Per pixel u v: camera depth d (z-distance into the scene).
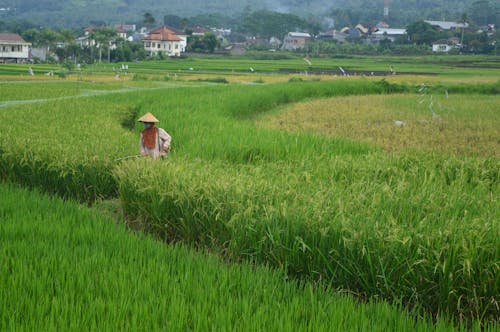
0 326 4.51
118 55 105.88
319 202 7.06
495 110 28.97
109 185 10.84
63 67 73.38
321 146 14.41
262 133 15.51
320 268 6.50
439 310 5.82
